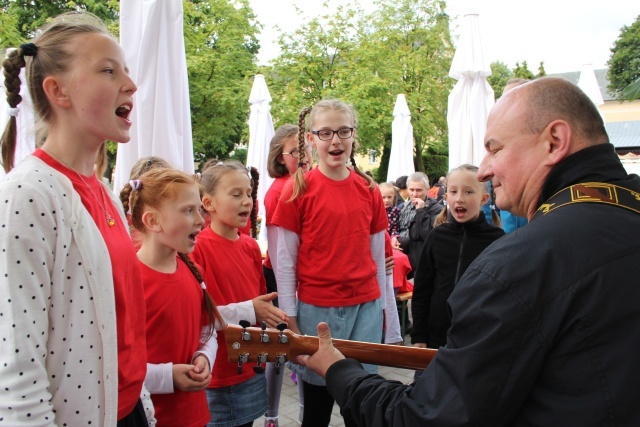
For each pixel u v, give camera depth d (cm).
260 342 178
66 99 134
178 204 206
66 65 133
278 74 2036
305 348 178
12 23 1375
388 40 2391
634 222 113
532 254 111
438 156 2942
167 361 202
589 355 103
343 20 2031
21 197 119
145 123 323
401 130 1130
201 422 213
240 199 262
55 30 137
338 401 148
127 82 142
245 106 1958
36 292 118
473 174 291
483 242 292
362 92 1936
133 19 333
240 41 2050
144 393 171
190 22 1992
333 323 261
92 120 136
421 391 119
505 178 133
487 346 108
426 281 311
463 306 116
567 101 126
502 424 108
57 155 137
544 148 127
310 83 2041
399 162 1125
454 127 643
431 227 569
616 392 100
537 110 128
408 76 2362
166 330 201
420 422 115
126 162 330
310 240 264
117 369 137
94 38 137
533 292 108
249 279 271
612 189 119
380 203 288
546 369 107
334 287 262
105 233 144
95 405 129
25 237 117
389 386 136
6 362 113
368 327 270
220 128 1994
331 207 262
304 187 266
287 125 394
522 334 107
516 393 107
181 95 336
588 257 108
